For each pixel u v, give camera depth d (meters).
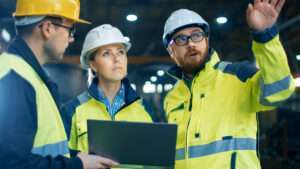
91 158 1.67
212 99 2.22
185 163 2.21
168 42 2.41
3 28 8.16
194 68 2.31
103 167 1.71
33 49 1.67
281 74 1.88
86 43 2.52
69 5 1.71
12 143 1.41
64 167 1.55
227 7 9.04
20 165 1.42
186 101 2.31
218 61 2.34
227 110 2.18
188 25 2.27
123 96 2.53
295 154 8.70
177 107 2.34
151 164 1.79
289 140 9.24
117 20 9.60
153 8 9.33
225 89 2.21
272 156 8.36
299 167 7.85
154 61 11.40
